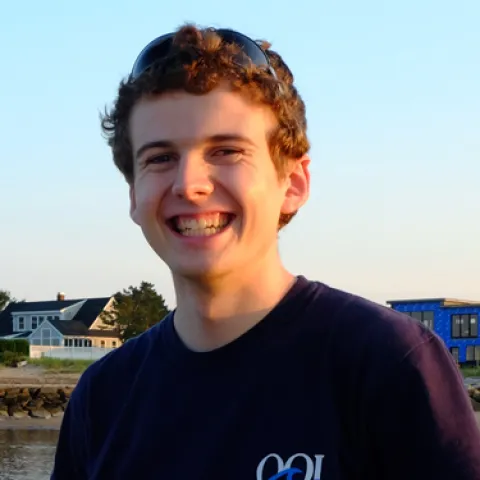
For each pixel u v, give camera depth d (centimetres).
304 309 233
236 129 224
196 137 224
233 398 227
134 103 235
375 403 211
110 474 246
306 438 215
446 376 213
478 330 4988
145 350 260
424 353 213
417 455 205
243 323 234
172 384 241
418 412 206
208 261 225
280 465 214
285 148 235
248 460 218
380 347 214
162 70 225
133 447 242
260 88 227
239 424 223
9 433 2600
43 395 3378
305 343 226
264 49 242
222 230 228
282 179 238
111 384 262
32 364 4653
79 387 274
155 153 230
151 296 6569
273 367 226
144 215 234
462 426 206
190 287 235
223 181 225
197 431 230
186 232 230
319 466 211
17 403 3203
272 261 237
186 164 224
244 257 228
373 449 212
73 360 4819
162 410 239
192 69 222
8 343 4969
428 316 5097
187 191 223
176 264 230
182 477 226
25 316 7025
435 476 202
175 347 246
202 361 236
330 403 216
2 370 4338
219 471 221
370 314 225
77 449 271
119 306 6462
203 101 224
